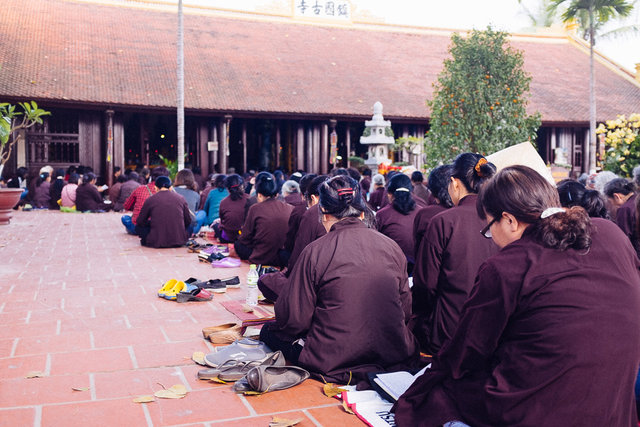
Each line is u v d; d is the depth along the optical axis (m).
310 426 2.81
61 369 3.53
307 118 23.47
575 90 28.02
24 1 24.83
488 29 15.52
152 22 26.27
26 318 4.66
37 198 17.39
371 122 17.58
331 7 29.86
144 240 8.84
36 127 21.09
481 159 3.40
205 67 23.73
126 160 26.88
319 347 3.27
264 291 4.27
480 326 2.25
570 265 2.09
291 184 7.77
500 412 2.20
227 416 2.91
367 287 3.25
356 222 3.38
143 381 3.36
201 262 7.50
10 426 2.75
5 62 20.31
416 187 8.21
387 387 2.98
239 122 29.09
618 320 2.03
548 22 23.78
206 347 3.99
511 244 2.25
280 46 27.02
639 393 2.76
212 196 10.32
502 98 15.26
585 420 2.08
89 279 6.30
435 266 3.51
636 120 10.44
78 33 23.73
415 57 28.84
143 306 5.11
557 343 2.04
